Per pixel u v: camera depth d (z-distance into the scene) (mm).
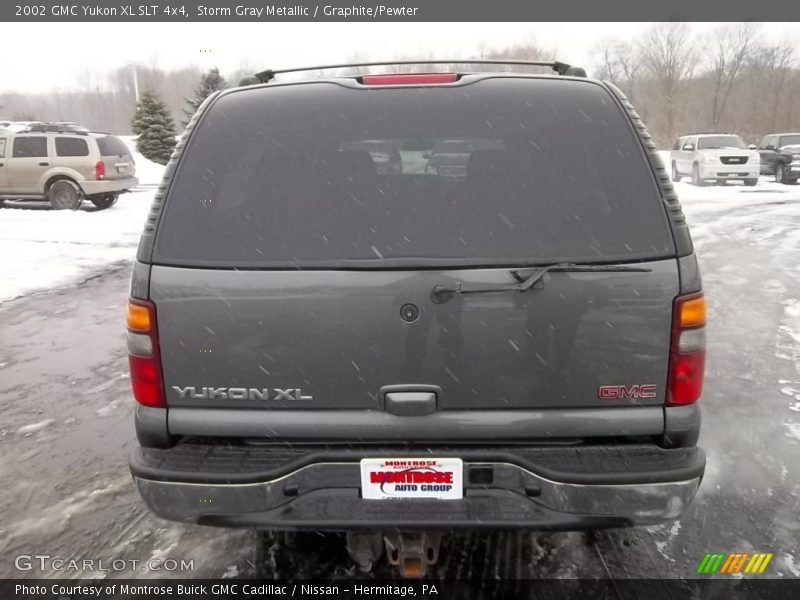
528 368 2215
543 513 2234
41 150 15930
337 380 2244
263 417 2289
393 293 2188
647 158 2289
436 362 2213
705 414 4422
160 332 2271
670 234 2205
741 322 6543
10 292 8078
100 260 10141
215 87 33156
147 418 2340
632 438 2312
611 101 2400
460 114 2400
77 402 4801
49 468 3824
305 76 2930
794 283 8117
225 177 2379
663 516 2223
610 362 2217
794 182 23906
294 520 2258
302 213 2279
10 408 4688
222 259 2240
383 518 2248
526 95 2422
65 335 6434
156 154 32594
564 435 2264
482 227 2219
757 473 3627
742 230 12422
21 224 13734
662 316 2197
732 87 53781
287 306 2213
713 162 22672
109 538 3125
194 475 2240
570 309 2182
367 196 2289
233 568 2875
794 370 5227
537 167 2301
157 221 2305
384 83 2512
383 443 2297
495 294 2174
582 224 2215
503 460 2232
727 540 3021
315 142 2395
